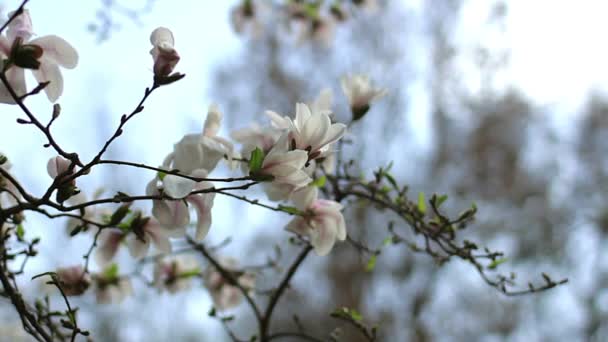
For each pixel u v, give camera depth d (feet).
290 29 20.38
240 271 12.26
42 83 6.11
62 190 6.73
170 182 6.73
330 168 10.51
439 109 48.85
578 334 49.90
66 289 10.40
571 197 52.42
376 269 44.04
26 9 6.49
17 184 6.71
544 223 49.42
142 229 8.63
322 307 42.24
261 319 10.97
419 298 46.19
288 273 10.96
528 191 49.44
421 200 10.48
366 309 43.09
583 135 54.95
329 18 20.12
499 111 49.37
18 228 8.59
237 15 20.59
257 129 9.33
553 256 49.16
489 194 48.44
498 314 48.11
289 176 6.95
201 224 7.50
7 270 8.04
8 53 6.39
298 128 7.34
